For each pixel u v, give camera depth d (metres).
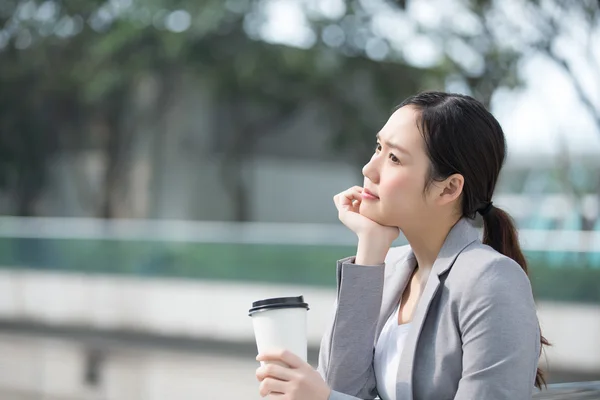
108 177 29.30
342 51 22.92
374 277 2.37
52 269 15.11
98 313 14.62
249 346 12.95
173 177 29.69
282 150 32.75
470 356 2.14
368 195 2.42
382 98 23.12
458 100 2.33
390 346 2.44
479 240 2.36
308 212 33.69
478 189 2.35
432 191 2.32
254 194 31.94
